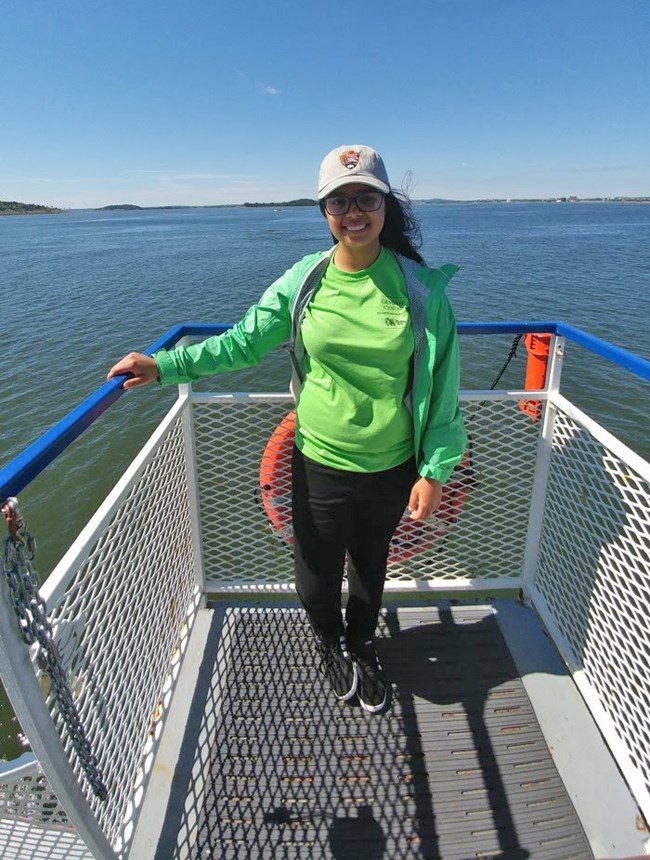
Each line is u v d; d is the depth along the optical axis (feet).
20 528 3.23
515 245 136.77
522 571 8.27
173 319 57.21
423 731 6.46
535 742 6.35
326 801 5.80
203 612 8.11
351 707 6.72
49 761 3.74
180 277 89.10
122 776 5.33
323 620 6.47
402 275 4.99
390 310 4.85
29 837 4.94
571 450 6.84
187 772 6.05
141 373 5.26
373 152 4.60
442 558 8.52
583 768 6.07
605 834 5.50
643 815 5.60
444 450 5.11
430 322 4.90
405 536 7.94
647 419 31.65
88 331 52.65
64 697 3.78
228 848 5.42
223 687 6.98
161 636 6.59
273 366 39.68
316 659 7.35
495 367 37.27
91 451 29.07
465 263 97.04
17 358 44.55
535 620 7.89
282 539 7.82
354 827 5.59
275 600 8.39
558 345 6.93
